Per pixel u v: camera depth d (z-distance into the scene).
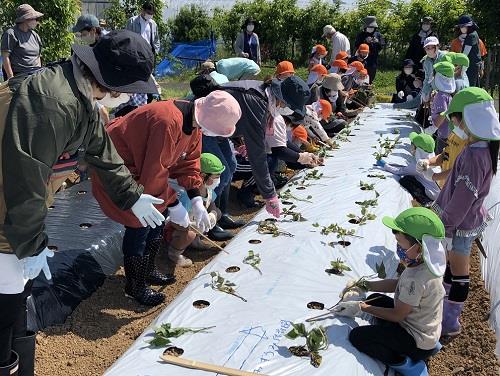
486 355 3.96
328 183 6.44
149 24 9.81
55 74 2.43
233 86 4.69
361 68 12.29
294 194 6.06
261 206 6.82
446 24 21.36
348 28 23.70
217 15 25.69
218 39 25.78
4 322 2.63
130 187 2.99
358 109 11.77
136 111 3.96
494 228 5.53
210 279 4.02
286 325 3.43
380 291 3.67
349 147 8.20
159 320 3.52
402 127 9.62
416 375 3.25
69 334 4.03
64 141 2.41
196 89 5.10
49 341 3.92
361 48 13.49
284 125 6.41
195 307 3.66
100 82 2.55
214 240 5.66
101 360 3.74
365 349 3.23
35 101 2.31
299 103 4.76
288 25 24.17
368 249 4.61
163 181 3.93
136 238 4.22
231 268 4.22
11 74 8.38
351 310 3.45
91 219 5.27
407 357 3.22
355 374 3.05
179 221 4.07
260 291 3.86
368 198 5.91
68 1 11.46
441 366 3.90
